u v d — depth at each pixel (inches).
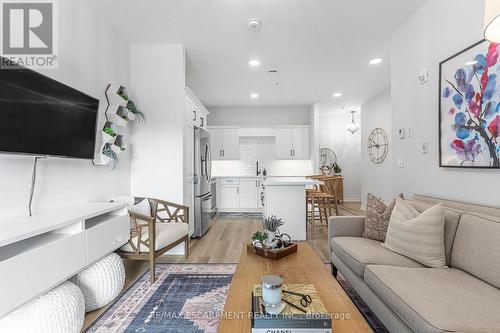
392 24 111.3
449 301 48.0
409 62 106.6
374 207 92.9
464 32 78.2
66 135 76.7
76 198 91.2
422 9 98.1
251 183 251.4
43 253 56.6
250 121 265.9
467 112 76.2
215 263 116.8
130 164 131.0
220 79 178.5
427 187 96.0
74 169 90.2
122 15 105.2
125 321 73.2
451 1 83.4
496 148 67.2
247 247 82.2
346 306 49.9
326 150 299.7
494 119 67.7
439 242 67.0
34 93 65.0
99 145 102.3
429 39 94.2
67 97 76.9
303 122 264.4
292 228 151.4
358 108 268.2
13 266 49.6
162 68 130.4
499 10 40.6
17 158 68.5
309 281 60.7
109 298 80.2
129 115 117.6
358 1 95.6
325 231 171.5
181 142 130.3
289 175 268.7
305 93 212.5
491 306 46.2
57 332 57.6
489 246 56.7
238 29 115.1
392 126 120.5
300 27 113.3
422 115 98.6
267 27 113.4
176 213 123.8
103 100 108.0
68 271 64.2
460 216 68.1
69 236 65.2
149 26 113.3
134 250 97.2
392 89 119.8
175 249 129.8
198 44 129.0
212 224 194.2
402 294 52.0
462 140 78.1
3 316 47.9
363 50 135.8
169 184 130.8
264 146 270.2
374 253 74.6
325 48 133.3
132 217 96.6
